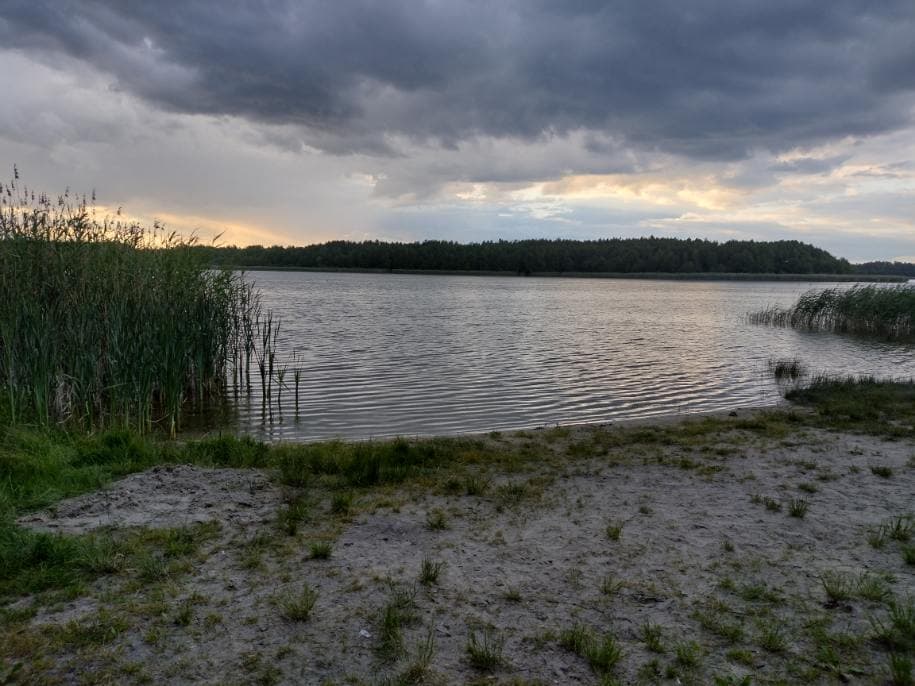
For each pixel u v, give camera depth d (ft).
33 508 19.29
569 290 265.95
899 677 11.35
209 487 21.49
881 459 26.86
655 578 15.66
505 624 13.47
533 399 47.67
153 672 11.58
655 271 434.30
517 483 23.30
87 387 32.32
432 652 12.30
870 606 14.17
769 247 428.97
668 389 52.49
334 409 43.19
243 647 12.42
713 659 12.21
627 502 21.33
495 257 466.70
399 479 23.43
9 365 29.30
